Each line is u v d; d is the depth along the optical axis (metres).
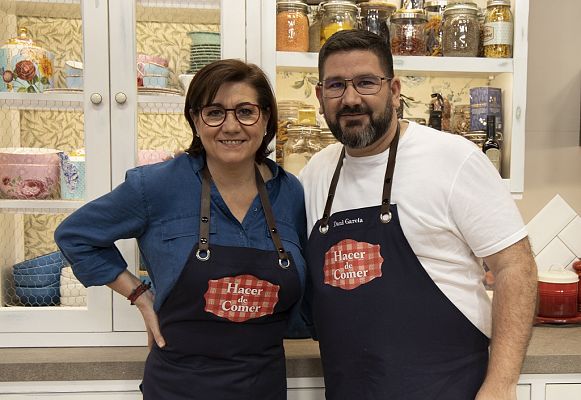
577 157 2.24
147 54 1.81
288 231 1.42
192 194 1.36
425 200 1.30
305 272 1.42
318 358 1.61
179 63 1.85
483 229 1.27
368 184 1.36
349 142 1.32
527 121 2.23
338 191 1.41
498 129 1.89
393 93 1.37
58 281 1.78
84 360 1.60
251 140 1.33
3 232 1.79
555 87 2.23
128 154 1.72
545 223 2.22
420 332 1.29
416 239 1.30
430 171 1.31
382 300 1.31
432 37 1.92
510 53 1.87
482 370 1.32
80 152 1.76
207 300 1.32
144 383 1.43
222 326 1.34
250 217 1.38
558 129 2.24
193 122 1.39
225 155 1.32
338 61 1.31
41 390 1.59
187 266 1.31
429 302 1.29
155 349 1.41
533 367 1.61
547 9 2.21
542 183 2.24
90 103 1.71
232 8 1.74
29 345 1.73
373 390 1.31
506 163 1.89
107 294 1.73
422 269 1.30
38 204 1.71
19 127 1.78
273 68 1.76
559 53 2.22
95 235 1.35
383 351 1.30
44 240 1.81
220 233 1.34
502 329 1.25
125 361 1.60
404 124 1.43
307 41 1.81
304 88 2.09
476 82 2.12
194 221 1.34
